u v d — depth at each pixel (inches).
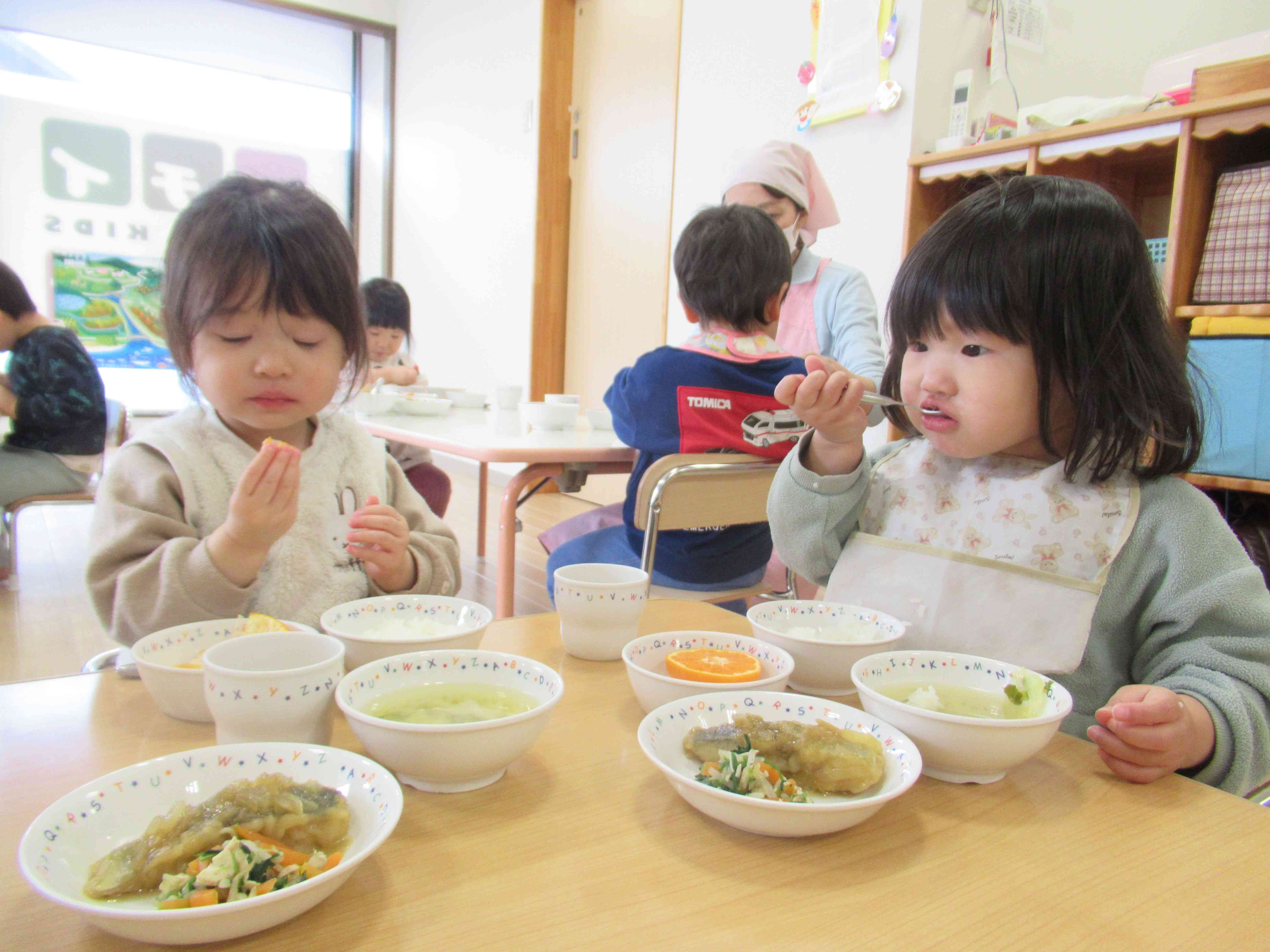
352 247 39.2
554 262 197.5
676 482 60.6
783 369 68.5
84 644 93.1
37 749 22.9
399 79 266.2
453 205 236.1
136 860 15.9
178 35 247.1
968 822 21.0
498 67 209.5
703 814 20.6
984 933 16.4
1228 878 18.9
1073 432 32.2
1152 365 31.5
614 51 176.2
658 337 167.9
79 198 239.0
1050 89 114.9
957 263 30.4
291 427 43.7
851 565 36.1
